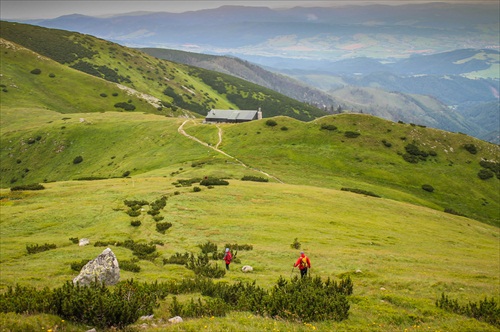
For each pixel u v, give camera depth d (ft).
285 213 187.11
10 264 103.91
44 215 171.32
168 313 59.77
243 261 114.93
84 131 528.22
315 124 483.10
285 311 59.88
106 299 51.90
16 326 42.27
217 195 214.69
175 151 428.15
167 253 121.70
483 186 389.80
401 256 128.36
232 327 51.01
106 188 231.71
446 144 460.14
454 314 68.44
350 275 99.30
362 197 254.27
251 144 433.89
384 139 452.35
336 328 55.83
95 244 129.39
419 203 319.68
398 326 60.95
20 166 483.51
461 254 153.17
